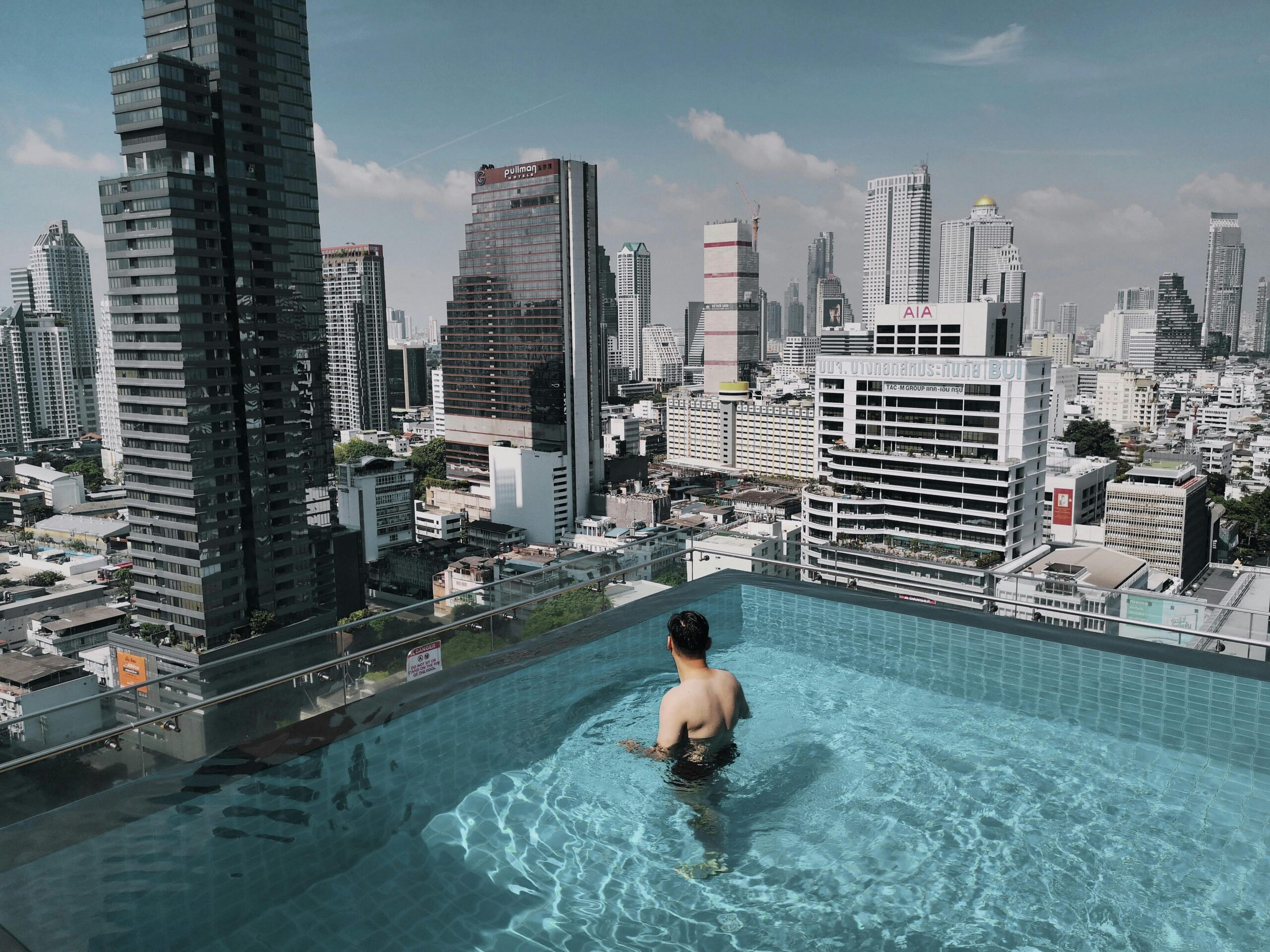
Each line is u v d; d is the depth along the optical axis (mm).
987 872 5055
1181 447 170250
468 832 5562
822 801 5961
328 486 87812
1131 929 4473
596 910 4668
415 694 7066
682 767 6324
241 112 75375
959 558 80625
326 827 5480
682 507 151625
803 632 9422
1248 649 7453
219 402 75250
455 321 177875
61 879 4727
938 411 87500
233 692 5762
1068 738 6992
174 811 5281
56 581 112625
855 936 4438
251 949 4348
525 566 105750
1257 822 5645
